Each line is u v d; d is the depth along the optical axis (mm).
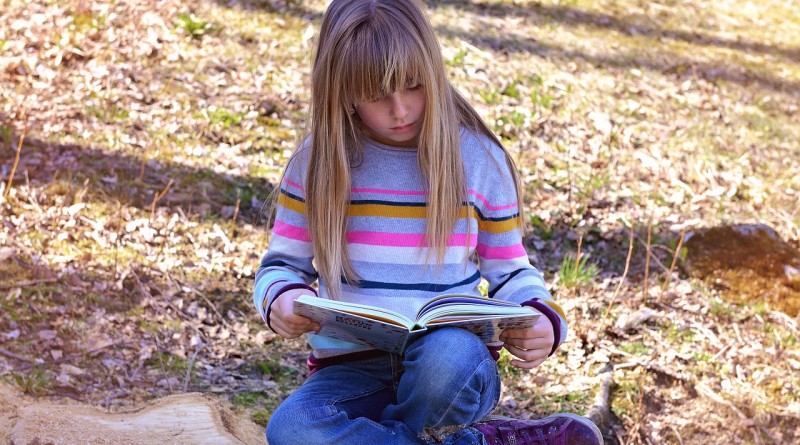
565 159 5238
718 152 5613
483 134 2246
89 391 3002
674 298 4215
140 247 3953
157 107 5066
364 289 2117
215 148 4836
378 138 2156
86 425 2646
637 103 5867
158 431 2682
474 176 2174
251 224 4340
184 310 3639
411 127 2066
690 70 6719
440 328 1954
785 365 3826
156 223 4137
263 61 5750
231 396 3150
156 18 5906
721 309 4168
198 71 5496
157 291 3705
